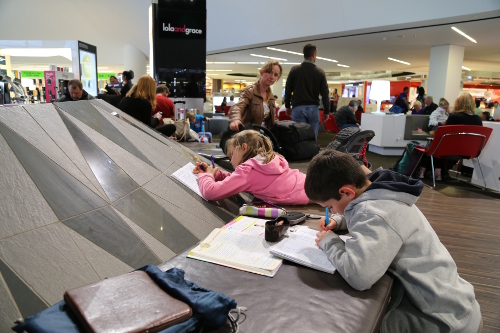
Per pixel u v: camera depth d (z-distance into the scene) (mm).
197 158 2373
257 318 878
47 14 13219
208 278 1059
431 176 5402
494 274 2264
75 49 7887
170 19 5336
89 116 1833
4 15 13062
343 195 1196
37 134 1385
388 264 1038
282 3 9406
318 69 4070
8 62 8828
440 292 1071
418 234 1115
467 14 6629
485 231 3082
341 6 8219
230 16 11148
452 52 10023
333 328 853
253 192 1878
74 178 1301
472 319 1088
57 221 1091
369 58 14047
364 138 3486
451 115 4867
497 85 19500
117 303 744
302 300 961
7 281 849
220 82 32625
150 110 3650
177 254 1242
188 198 1681
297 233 1401
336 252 1118
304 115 4141
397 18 7512
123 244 1158
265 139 1985
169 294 811
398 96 9648
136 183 1521
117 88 8953
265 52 13055
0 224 974
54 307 750
